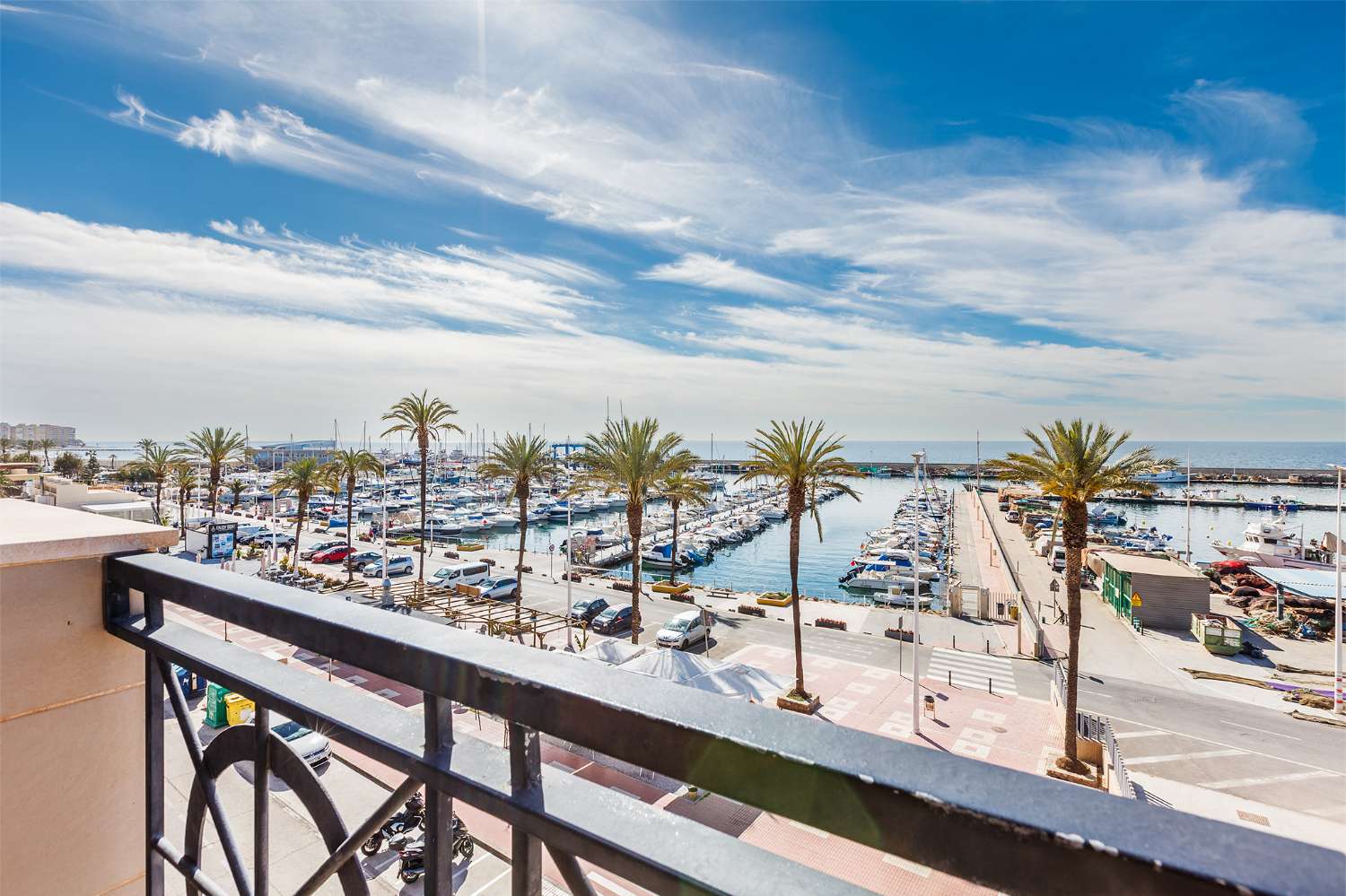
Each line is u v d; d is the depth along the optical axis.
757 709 0.82
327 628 1.26
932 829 0.63
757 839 12.75
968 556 63.44
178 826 9.08
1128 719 25.17
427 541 65.88
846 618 39.41
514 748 1.00
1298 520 96.38
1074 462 18.95
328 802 1.25
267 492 94.69
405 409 42.84
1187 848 0.51
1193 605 37.50
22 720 1.69
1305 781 20.62
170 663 1.71
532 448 36.81
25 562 1.67
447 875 1.07
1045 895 0.56
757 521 83.44
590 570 52.19
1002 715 24.95
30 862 1.70
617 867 0.85
